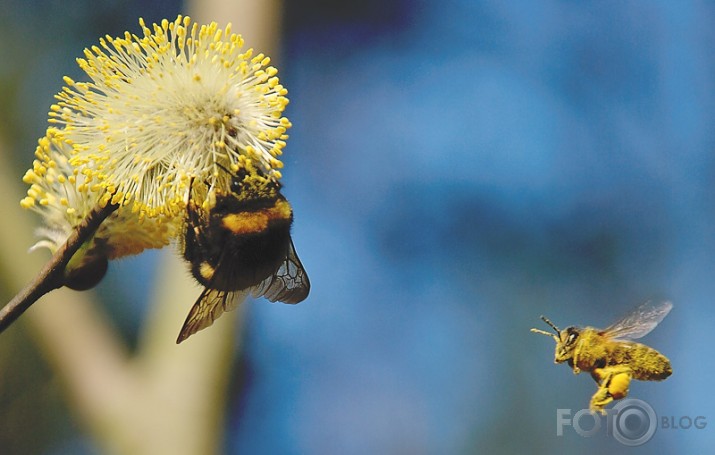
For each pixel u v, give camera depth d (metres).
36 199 0.49
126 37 0.49
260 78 0.49
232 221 0.50
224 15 0.59
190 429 0.58
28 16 0.65
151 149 0.49
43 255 0.60
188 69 0.49
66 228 0.49
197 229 0.50
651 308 0.52
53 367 0.58
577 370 0.52
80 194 0.49
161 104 0.49
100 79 0.49
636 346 0.52
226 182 0.50
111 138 0.49
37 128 0.64
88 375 0.58
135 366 0.58
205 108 0.49
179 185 0.49
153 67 0.49
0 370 0.63
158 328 0.58
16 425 0.63
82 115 0.49
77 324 0.58
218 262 0.50
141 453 0.57
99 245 0.49
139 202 0.49
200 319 0.51
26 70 0.65
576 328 0.52
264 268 0.51
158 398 0.58
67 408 0.63
